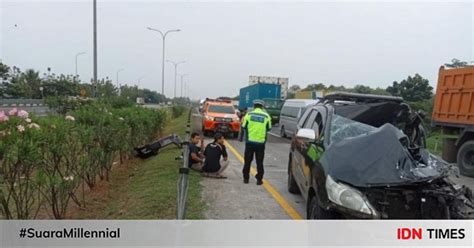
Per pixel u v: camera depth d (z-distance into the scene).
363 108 6.10
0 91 51.25
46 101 20.19
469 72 12.32
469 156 12.22
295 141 7.61
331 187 4.44
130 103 23.09
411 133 6.16
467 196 4.62
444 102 13.58
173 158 11.58
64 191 6.26
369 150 4.75
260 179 8.81
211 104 21.27
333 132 5.64
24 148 5.14
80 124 8.41
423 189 4.29
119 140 10.58
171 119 36.50
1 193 5.16
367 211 4.14
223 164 9.62
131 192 8.31
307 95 35.22
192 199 7.15
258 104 8.91
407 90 43.16
